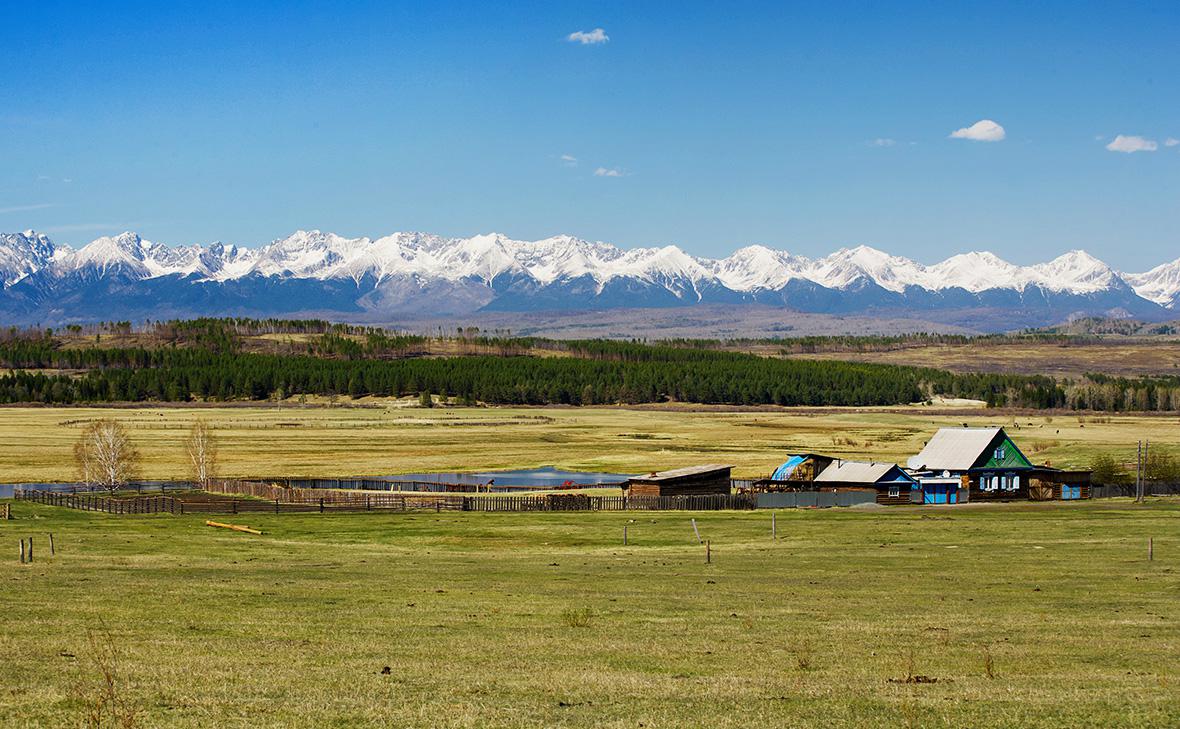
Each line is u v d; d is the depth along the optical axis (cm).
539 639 3547
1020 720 2508
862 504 10200
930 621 3953
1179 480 11669
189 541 6981
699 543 7062
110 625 3728
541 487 12231
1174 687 2858
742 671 3050
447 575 5300
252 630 3672
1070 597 4588
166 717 2495
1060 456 14762
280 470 14625
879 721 2492
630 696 2727
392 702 2648
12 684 2795
